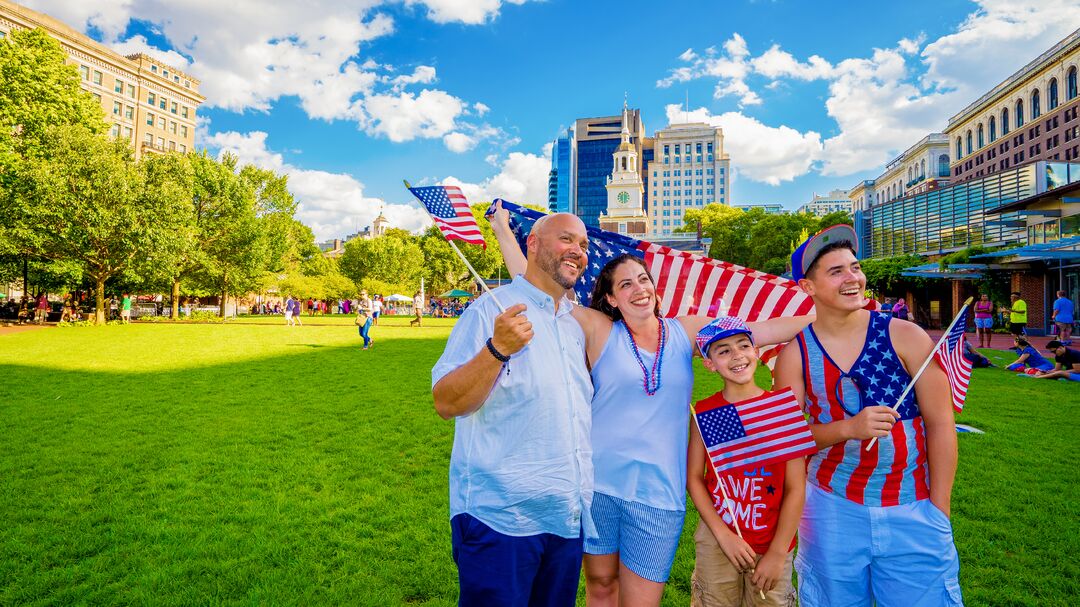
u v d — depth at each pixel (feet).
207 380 33.45
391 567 10.98
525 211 11.09
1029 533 12.27
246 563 11.10
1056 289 72.64
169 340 62.23
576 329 7.19
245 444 19.39
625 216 362.33
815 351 7.01
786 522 6.75
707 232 186.80
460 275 192.85
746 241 178.40
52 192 76.59
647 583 6.97
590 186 572.51
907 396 6.59
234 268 116.78
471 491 6.21
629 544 7.06
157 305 140.15
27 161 77.87
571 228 6.70
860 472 6.60
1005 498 14.15
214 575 10.64
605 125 573.74
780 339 7.96
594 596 7.50
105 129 96.84
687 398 7.38
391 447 19.24
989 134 206.39
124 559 11.21
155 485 15.26
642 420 7.06
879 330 6.77
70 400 26.78
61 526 12.60
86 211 80.07
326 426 22.09
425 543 12.01
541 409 6.19
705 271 11.02
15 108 78.28
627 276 7.42
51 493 14.61
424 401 27.40
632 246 11.46
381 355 49.03
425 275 209.56
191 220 105.60
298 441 19.88
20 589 10.02
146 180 93.35
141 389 30.01
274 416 23.80
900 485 6.52
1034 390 29.32
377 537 12.33
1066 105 165.68
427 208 8.66
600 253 11.80
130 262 88.48
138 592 9.95
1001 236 94.02
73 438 19.90
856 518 6.59
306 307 206.69
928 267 83.10
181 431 21.08
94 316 92.89
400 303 213.87
